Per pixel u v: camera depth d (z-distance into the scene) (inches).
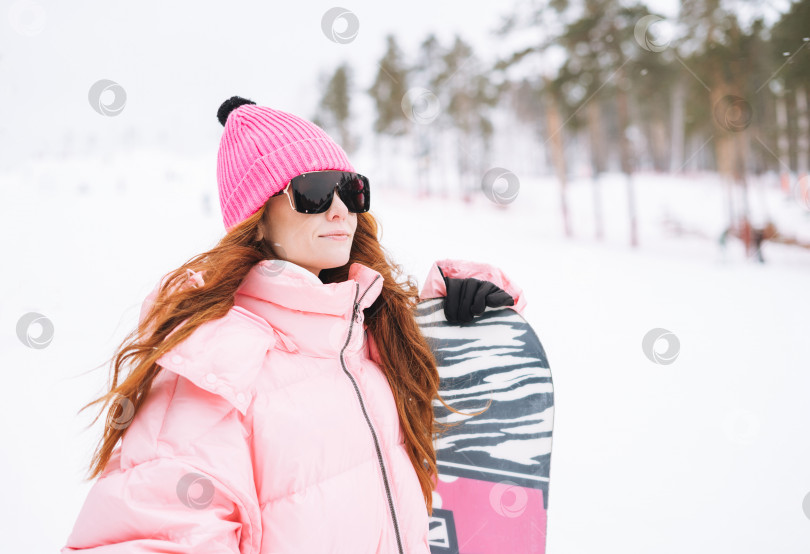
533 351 51.6
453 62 882.1
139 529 25.2
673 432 121.0
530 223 627.2
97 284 259.4
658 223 574.9
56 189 653.3
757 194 556.7
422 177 949.2
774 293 263.7
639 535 85.0
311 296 33.2
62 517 88.1
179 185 773.9
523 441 50.1
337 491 31.0
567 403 138.6
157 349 29.7
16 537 82.7
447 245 410.9
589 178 857.5
